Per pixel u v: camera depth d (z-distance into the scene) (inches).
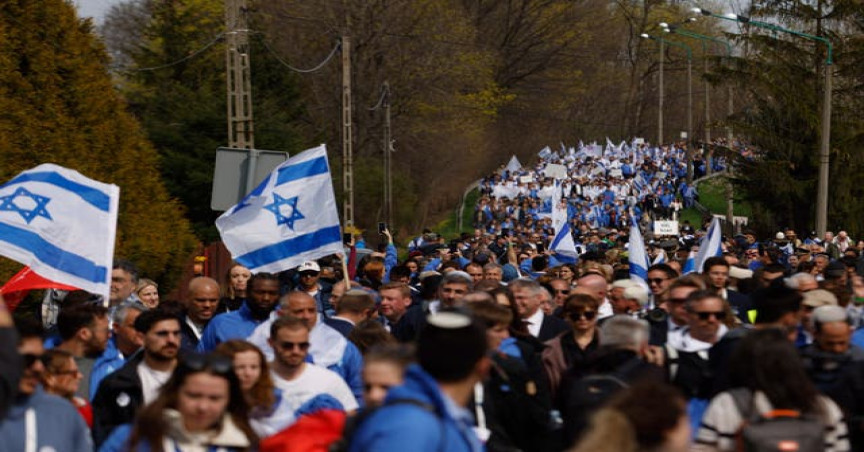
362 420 384.8
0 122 1334.9
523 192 5492.1
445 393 399.2
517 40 6889.8
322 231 1051.3
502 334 655.1
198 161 2354.8
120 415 677.9
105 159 1534.2
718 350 648.4
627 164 5846.5
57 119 1427.2
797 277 917.8
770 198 4281.5
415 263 1664.6
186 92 2511.1
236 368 588.7
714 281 1076.5
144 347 698.2
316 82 4741.6
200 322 934.4
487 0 6820.9
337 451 401.1
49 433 518.6
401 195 4694.9
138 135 1656.0
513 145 7214.6
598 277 946.1
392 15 4891.7
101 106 1539.1
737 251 2393.0
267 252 1046.4
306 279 1135.6
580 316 727.1
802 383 516.4
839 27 4367.6
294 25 4803.2
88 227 855.7
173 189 2333.9
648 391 395.9
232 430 514.9
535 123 7268.7
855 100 4279.0
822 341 624.1
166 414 504.1
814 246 1990.7
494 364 624.4
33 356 522.9
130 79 3373.5
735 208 5851.4
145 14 4621.1
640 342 615.5
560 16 6899.6
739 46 4394.7
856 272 1565.0
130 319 770.2
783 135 4256.9
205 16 3444.9
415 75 5039.4
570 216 5123.0
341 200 3174.2
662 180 5625.0
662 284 1035.3
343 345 765.9
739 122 4306.1
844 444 537.3
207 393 502.3
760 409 519.2
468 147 5826.8
